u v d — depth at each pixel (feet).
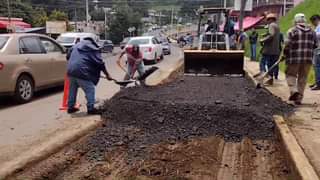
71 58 24.26
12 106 27.89
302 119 22.04
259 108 23.81
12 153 16.75
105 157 17.46
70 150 17.97
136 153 17.94
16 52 28.40
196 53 42.01
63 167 16.20
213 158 17.63
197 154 17.90
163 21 349.82
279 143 19.03
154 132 20.94
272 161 17.37
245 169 16.44
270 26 34.71
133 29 230.89
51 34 129.08
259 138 20.35
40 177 14.94
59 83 32.91
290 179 15.33
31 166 15.71
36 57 30.17
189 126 21.39
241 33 65.26
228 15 54.13
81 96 31.24
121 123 22.30
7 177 14.37
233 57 41.45
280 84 35.12
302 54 25.35
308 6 71.41
